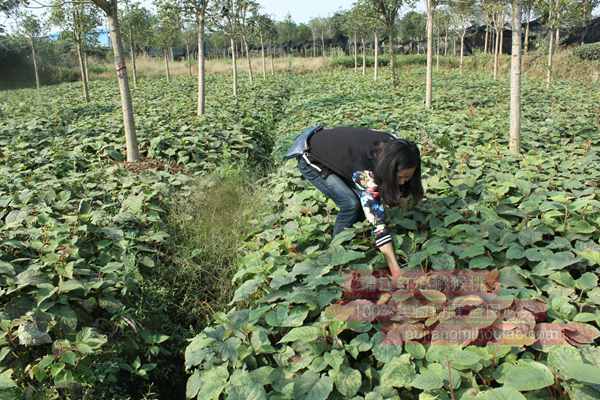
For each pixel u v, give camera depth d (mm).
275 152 8547
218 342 3096
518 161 6434
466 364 2535
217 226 5430
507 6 13852
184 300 4492
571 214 4199
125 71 7902
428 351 2787
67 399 3223
